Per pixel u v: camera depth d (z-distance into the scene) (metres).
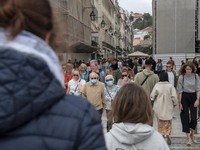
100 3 66.31
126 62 37.28
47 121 1.44
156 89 8.80
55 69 1.48
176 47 28.84
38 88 1.38
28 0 1.47
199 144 9.18
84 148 1.47
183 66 9.02
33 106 1.38
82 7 43.28
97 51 56.78
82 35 42.31
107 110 9.04
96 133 1.50
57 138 1.44
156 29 29.14
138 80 9.18
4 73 1.35
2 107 1.33
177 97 9.26
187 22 28.64
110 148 3.15
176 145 9.11
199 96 8.99
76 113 1.49
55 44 1.57
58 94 1.46
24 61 1.38
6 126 1.36
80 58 41.12
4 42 1.41
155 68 22.80
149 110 3.21
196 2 29.39
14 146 1.39
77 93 9.80
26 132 1.41
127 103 3.17
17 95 1.35
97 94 8.98
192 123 9.05
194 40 28.81
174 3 28.77
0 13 1.43
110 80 9.06
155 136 3.19
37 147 1.41
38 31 1.50
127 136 3.12
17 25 1.43
